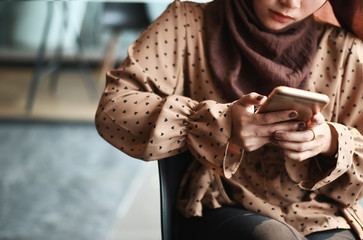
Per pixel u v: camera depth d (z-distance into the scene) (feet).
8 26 19.86
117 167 10.79
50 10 14.99
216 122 3.27
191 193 3.68
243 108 3.22
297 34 3.74
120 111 3.57
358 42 3.91
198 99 3.88
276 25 3.59
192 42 3.89
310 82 3.82
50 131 12.96
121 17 16.53
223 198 3.70
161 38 3.86
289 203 3.71
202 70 3.84
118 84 3.73
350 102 3.87
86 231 7.95
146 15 16.55
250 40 3.79
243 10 3.77
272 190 3.71
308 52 3.76
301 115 3.04
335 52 3.88
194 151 3.42
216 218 3.51
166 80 3.78
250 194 3.64
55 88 16.97
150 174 10.50
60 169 10.53
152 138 3.37
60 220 8.32
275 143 3.21
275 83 3.66
